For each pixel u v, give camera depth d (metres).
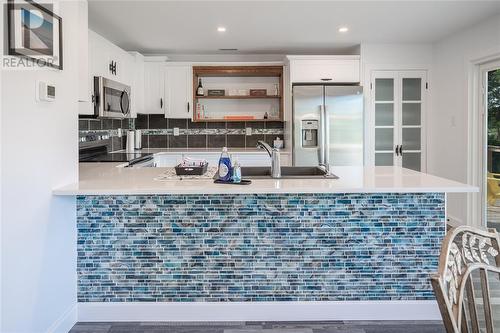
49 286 2.20
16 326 1.87
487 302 1.13
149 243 2.57
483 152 4.43
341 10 3.80
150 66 5.54
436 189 2.29
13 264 1.84
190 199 2.57
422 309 2.60
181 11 3.77
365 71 5.26
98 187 2.32
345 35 4.76
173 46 5.21
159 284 2.59
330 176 2.73
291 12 3.83
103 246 2.57
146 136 5.89
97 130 4.70
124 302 2.58
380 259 2.60
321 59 5.25
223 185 2.39
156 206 2.56
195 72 5.54
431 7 3.73
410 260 2.60
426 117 5.38
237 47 5.29
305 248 2.59
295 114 5.09
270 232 2.58
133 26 4.27
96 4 3.57
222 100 5.87
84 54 3.04
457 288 1.00
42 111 2.11
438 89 5.21
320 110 5.06
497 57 4.04
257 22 4.15
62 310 2.36
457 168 4.75
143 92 5.52
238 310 2.60
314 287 2.61
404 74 5.33
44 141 2.13
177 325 2.54
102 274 2.57
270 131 5.91
